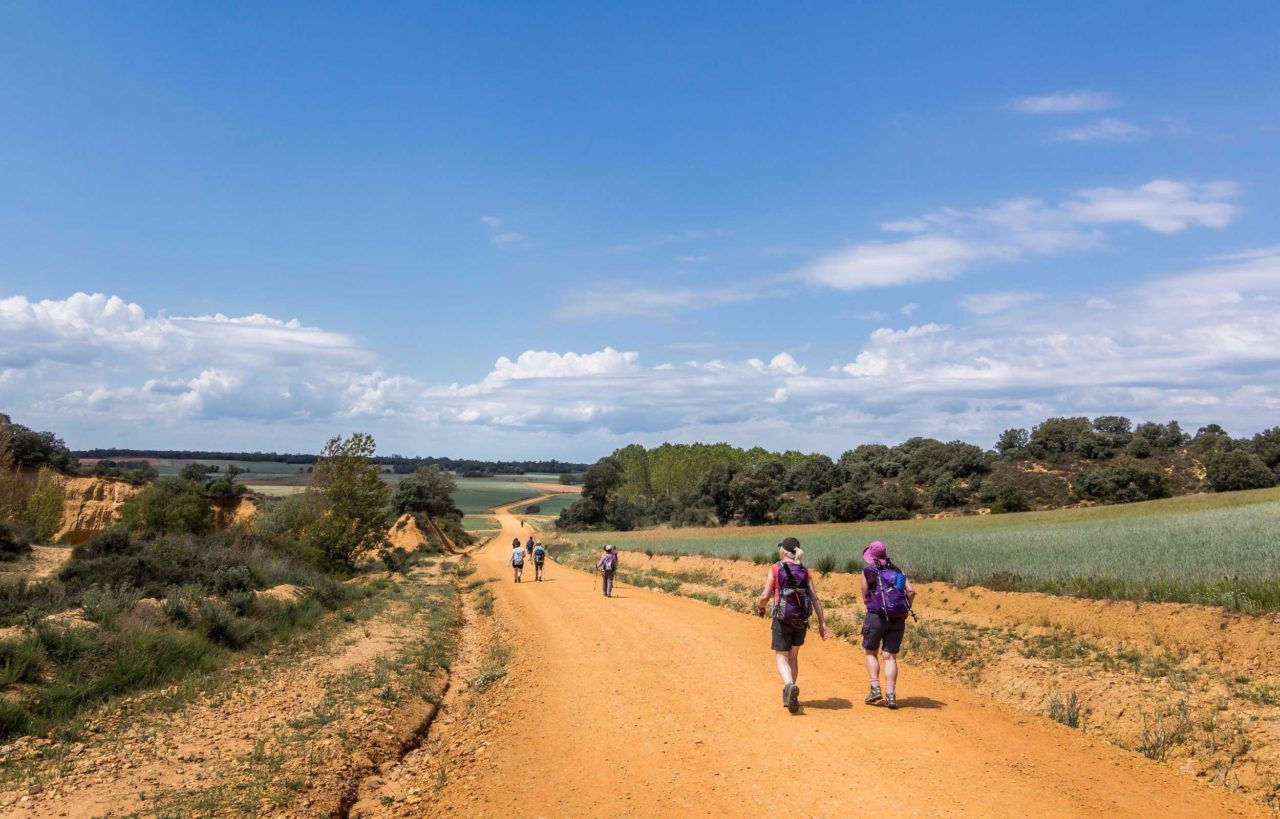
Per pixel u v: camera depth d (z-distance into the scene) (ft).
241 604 57.72
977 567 64.34
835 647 42.78
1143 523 123.34
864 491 281.33
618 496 368.07
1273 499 181.06
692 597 79.61
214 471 447.83
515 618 64.34
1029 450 312.91
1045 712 32.60
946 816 17.19
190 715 33.86
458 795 21.93
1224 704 28.53
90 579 56.03
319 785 24.52
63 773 25.20
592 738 25.77
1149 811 18.04
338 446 129.39
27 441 200.85
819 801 18.42
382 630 62.59
